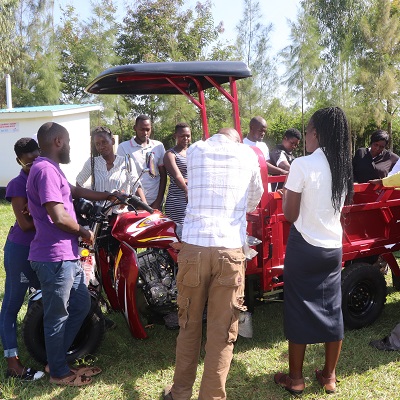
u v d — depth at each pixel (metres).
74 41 29.38
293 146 6.54
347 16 26.03
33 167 3.37
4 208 12.30
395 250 4.82
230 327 3.17
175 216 5.50
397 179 4.22
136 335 3.96
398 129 23.75
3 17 23.73
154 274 4.00
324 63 21.53
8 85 17.03
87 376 3.71
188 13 29.09
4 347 3.72
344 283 4.36
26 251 3.74
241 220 3.25
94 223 3.88
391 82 19.66
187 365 3.30
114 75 3.90
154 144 6.06
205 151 3.27
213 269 3.13
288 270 3.40
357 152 6.27
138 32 29.08
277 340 4.42
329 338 3.39
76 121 15.71
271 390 3.60
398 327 4.18
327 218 3.30
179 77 4.14
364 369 3.86
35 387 3.62
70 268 3.44
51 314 3.47
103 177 4.85
